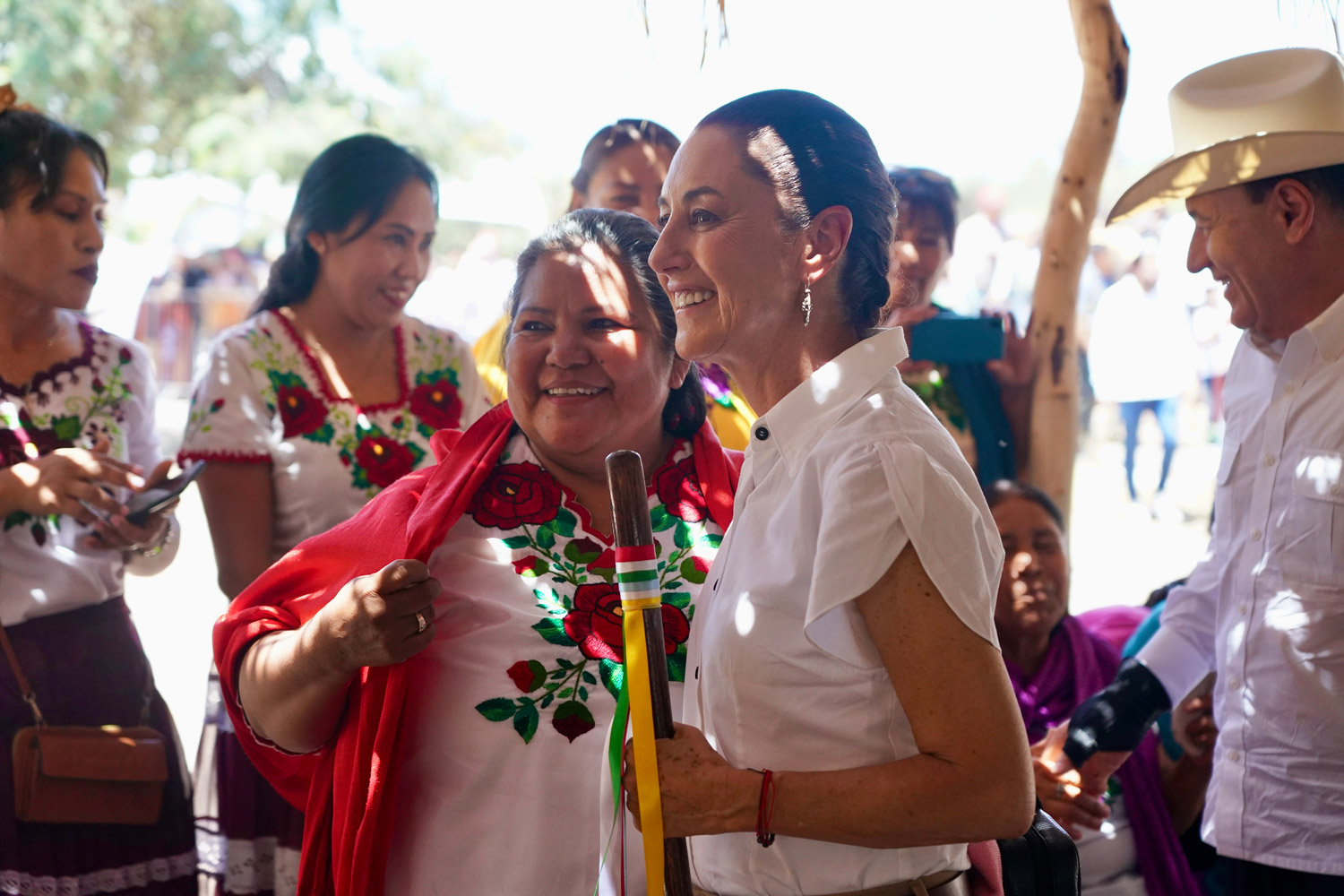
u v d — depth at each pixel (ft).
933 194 12.18
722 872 5.26
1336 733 7.27
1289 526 7.44
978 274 43.24
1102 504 32.60
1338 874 7.23
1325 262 7.26
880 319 5.49
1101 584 24.12
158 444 10.75
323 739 6.44
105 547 9.34
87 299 9.66
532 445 6.72
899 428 4.99
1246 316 7.57
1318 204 7.16
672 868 4.99
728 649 5.07
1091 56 12.35
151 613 22.18
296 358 10.16
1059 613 9.52
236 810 9.46
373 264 10.03
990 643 4.72
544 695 6.25
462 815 6.21
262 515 9.95
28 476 9.00
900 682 4.73
